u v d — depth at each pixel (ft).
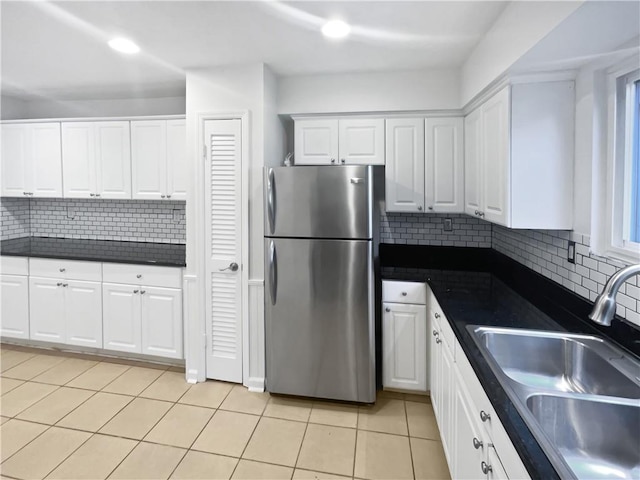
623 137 5.34
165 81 9.90
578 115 5.98
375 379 8.30
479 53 7.25
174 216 11.96
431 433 7.43
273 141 9.20
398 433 7.43
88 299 10.44
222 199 8.87
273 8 5.94
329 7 5.88
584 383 4.83
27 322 10.94
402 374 8.67
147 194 10.84
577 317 5.80
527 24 5.09
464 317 5.87
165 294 9.86
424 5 5.81
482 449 4.01
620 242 5.35
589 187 5.70
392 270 9.45
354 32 6.79
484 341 5.18
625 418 3.59
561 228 6.24
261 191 8.66
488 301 6.75
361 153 9.48
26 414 7.93
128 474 6.28
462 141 9.14
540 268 7.30
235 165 8.74
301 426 7.64
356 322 8.08
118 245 11.91
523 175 6.31
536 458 2.77
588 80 5.69
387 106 9.05
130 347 10.24
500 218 6.68
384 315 8.66
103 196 11.13
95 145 11.05
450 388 5.83
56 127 11.27
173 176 10.61
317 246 8.10
